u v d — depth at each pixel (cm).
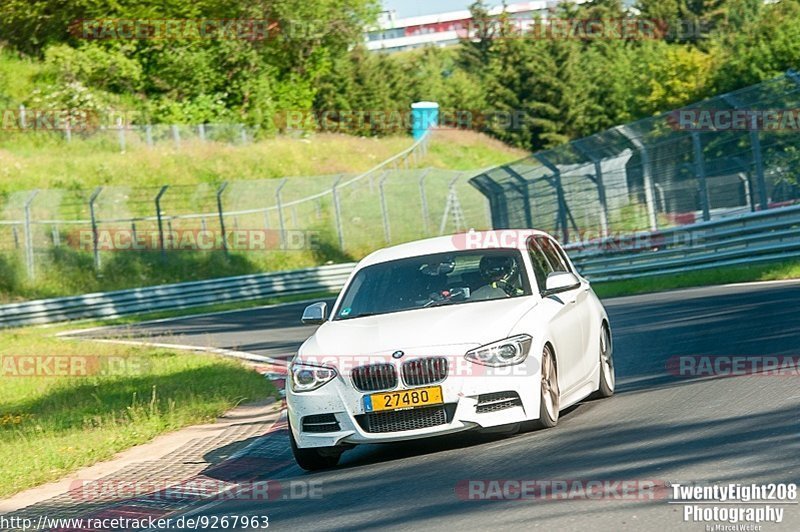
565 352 2484
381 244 12694
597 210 7919
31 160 13075
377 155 15850
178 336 6912
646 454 1973
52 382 4831
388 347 2267
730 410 2319
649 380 2972
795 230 6022
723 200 7181
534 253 2667
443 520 1692
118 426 3319
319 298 10225
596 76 19800
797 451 1856
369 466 2298
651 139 7175
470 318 2350
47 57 15275
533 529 1566
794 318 3784
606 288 7075
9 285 10800
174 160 13825
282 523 1869
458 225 13250
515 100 19750
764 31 12000
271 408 3466
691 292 5669
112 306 9931
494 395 2248
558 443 2186
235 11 16750
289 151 14912
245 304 10225
